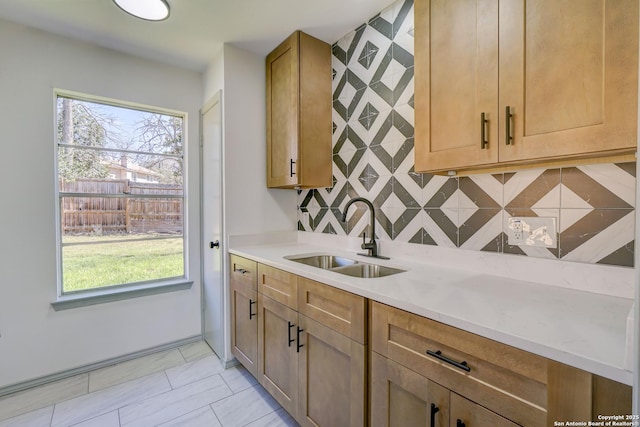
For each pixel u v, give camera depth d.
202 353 2.40
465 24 1.13
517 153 0.99
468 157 1.12
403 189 1.73
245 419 1.66
